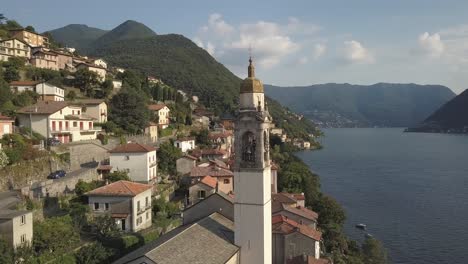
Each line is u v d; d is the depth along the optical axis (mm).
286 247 60594
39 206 59906
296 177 113062
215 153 133375
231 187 94938
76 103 114375
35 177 70000
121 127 120125
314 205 97938
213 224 46812
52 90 115938
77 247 54219
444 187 157250
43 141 81812
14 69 124938
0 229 46188
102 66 176625
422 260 87875
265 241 41750
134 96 125875
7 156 64938
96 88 144250
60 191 69250
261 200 41188
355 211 123875
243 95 42438
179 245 38656
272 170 105312
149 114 137000
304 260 56062
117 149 88875
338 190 152875
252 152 41781
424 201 135375
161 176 98625
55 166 77000
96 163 91688
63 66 163375
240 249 42125
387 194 146125
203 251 38969
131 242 59250
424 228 107750
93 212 66000
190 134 161250
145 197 70125
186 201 85812
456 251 92375
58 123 92312
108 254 52688
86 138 101500
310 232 63969
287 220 68125
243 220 41906
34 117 89375
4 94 95562
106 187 67875
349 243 88188
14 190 61094
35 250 48875
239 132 41781
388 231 105625
